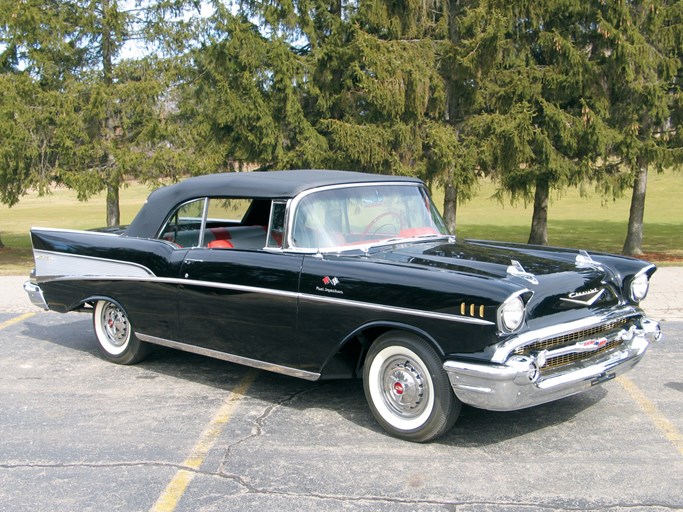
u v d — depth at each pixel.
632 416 5.14
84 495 3.99
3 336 7.96
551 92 16.89
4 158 16.70
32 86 16.83
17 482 4.16
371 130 15.99
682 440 4.67
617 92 17.20
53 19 17.30
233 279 5.39
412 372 4.64
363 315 4.72
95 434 4.91
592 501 3.81
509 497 3.87
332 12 17.84
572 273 4.86
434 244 5.61
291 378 6.23
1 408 5.48
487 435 4.81
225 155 17.92
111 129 18.09
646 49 15.94
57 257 6.82
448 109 17.55
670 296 9.64
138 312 6.20
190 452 4.58
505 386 4.19
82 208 41.94
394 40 16.05
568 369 4.58
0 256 20.94
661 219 31.86
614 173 17.81
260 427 5.02
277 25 16.86
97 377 6.30
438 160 16.22
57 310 6.94
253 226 5.98
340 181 5.49
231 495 3.96
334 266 4.91
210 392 5.84
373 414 4.91
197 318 5.70
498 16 15.32
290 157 17.05
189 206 5.92
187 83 18.59
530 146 16.42
